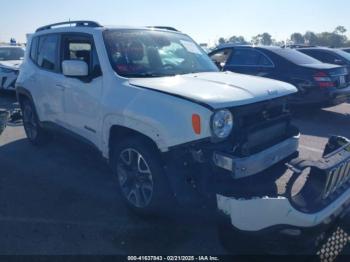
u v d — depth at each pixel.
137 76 3.60
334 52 10.95
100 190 4.11
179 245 3.04
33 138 5.70
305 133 6.78
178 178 2.92
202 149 2.78
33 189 4.13
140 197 3.41
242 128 2.91
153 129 2.99
